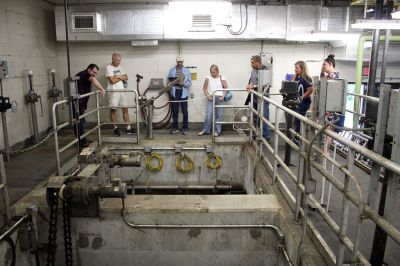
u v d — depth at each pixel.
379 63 5.87
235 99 6.75
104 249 3.07
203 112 6.80
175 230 3.00
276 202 3.07
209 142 5.30
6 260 2.65
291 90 4.16
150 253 3.06
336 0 6.28
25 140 5.43
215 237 3.01
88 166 3.41
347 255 2.39
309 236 2.52
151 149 5.25
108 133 6.22
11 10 5.09
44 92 6.16
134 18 6.01
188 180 5.36
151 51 6.57
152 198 3.18
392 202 1.75
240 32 6.05
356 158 4.66
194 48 6.57
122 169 5.29
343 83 2.25
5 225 2.73
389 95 1.83
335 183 2.00
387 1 4.33
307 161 2.28
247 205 3.00
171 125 6.75
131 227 3.00
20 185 3.67
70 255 2.99
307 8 6.00
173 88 5.97
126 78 6.04
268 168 3.97
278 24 6.04
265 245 3.02
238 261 3.06
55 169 4.22
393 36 5.46
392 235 1.38
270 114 6.76
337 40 6.18
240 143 5.26
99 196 2.89
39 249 3.03
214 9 5.91
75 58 6.62
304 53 6.64
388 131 1.83
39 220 3.06
